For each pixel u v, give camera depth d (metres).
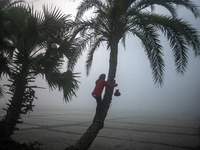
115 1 4.20
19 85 4.70
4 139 4.18
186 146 5.92
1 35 4.21
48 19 4.73
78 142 4.49
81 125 10.74
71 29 5.33
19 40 4.42
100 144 6.03
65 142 6.00
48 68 4.63
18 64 4.25
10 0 5.75
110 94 4.78
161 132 8.85
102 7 5.73
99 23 4.88
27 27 4.25
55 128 9.14
